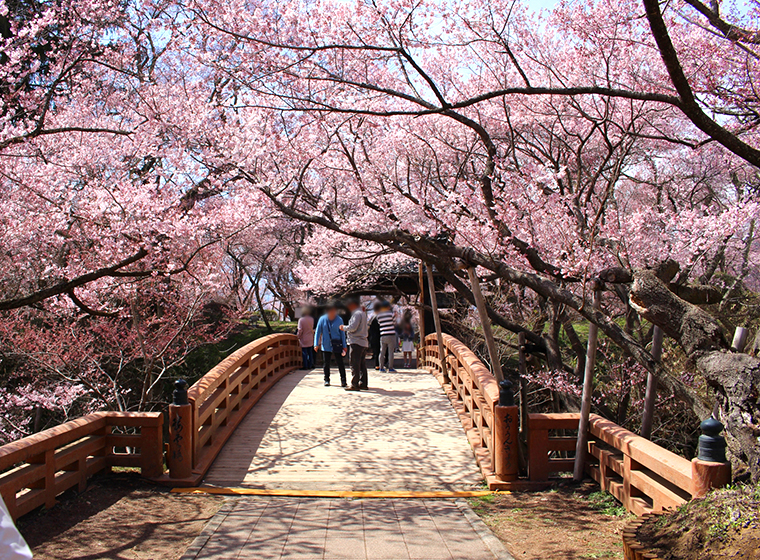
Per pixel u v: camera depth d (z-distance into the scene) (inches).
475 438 312.5
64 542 175.6
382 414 381.1
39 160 320.8
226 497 234.8
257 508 219.8
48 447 201.2
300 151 320.2
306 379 519.2
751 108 265.6
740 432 155.6
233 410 367.9
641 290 186.4
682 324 179.3
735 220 281.7
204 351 657.0
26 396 384.2
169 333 449.4
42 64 376.5
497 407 252.8
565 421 251.9
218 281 381.7
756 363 155.9
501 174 269.1
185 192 324.2
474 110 374.9
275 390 458.3
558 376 349.7
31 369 426.0
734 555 96.1
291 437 329.7
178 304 415.5
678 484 159.2
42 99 321.1
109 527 191.3
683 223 293.1
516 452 251.8
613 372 385.7
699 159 440.1
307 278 609.0
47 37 332.2
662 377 199.3
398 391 456.4
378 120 362.3
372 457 296.5
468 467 282.2
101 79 430.9
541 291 228.2
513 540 180.4
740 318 406.0
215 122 310.5
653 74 320.5
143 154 352.2
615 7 278.8
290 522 203.0
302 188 351.9
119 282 344.2
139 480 247.8
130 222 278.8
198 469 262.8
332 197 464.1
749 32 206.8
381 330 589.6
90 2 299.7
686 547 105.1
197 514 210.4
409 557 169.8
